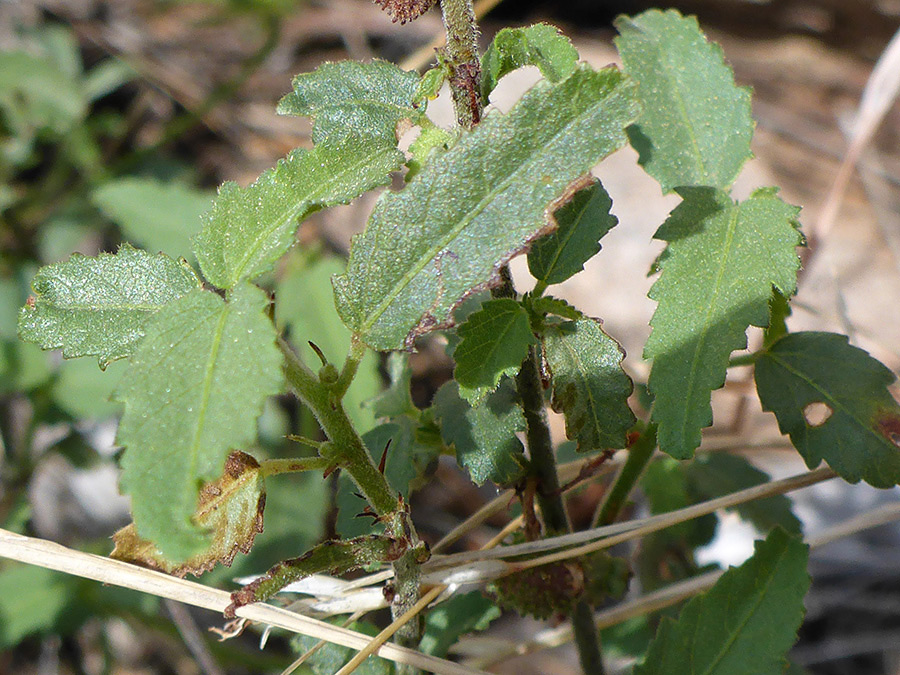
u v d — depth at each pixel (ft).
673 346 0.38
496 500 0.45
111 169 0.84
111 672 0.63
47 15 0.98
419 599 0.41
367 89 0.38
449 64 0.37
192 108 0.94
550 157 0.35
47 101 0.82
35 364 0.62
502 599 0.43
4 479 0.65
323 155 0.36
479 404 0.39
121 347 0.36
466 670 0.39
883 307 0.76
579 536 0.42
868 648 0.63
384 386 0.69
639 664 0.41
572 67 0.37
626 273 0.76
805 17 1.11
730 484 0.50
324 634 0.40
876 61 1.09
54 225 0.80
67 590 0.57
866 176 0.87
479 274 0.35
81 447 0.64
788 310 0.41
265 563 0.59
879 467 0.39
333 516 0.64
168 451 0.33
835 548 0.67
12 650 0.67
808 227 0.82
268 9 0.83
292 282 0.67
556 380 0.39
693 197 0.40
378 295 0.36
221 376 0.33
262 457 0.64
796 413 0.40
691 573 0.51
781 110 0.98
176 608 0.50
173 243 0.68
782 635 0.39
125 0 1.04
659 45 0.43
